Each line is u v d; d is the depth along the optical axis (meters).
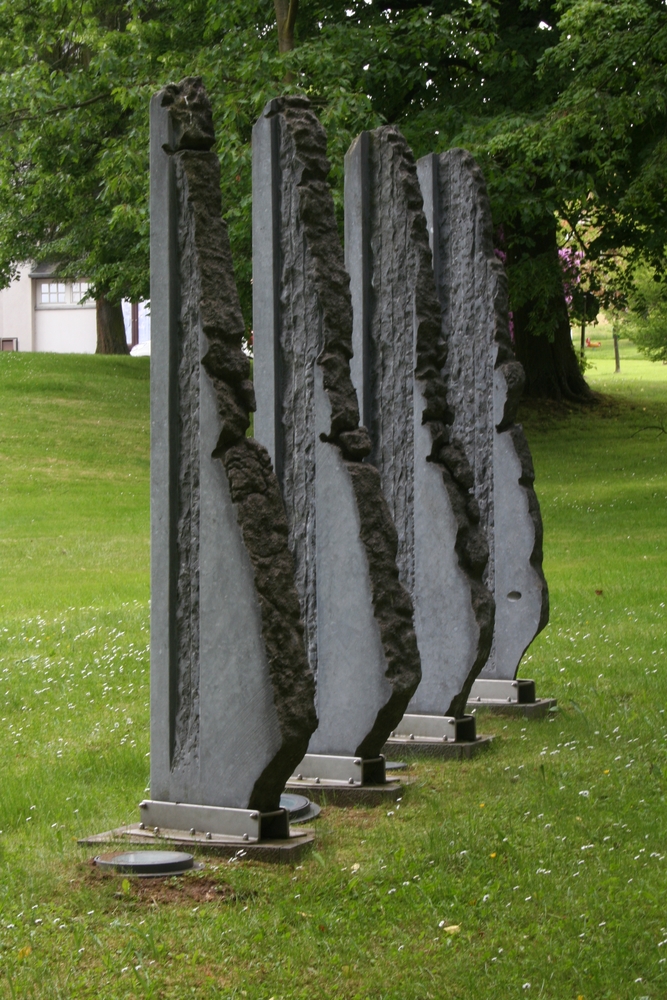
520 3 24.72
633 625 11.99
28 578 16.17
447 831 5.74
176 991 3.99
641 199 18.48
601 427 29.08
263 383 7.16
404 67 20.44
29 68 22.16
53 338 51.06
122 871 5.06
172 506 5.75
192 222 5.71
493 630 8.63
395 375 8.12
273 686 5.38
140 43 21.23
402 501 8.14
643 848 5.53
